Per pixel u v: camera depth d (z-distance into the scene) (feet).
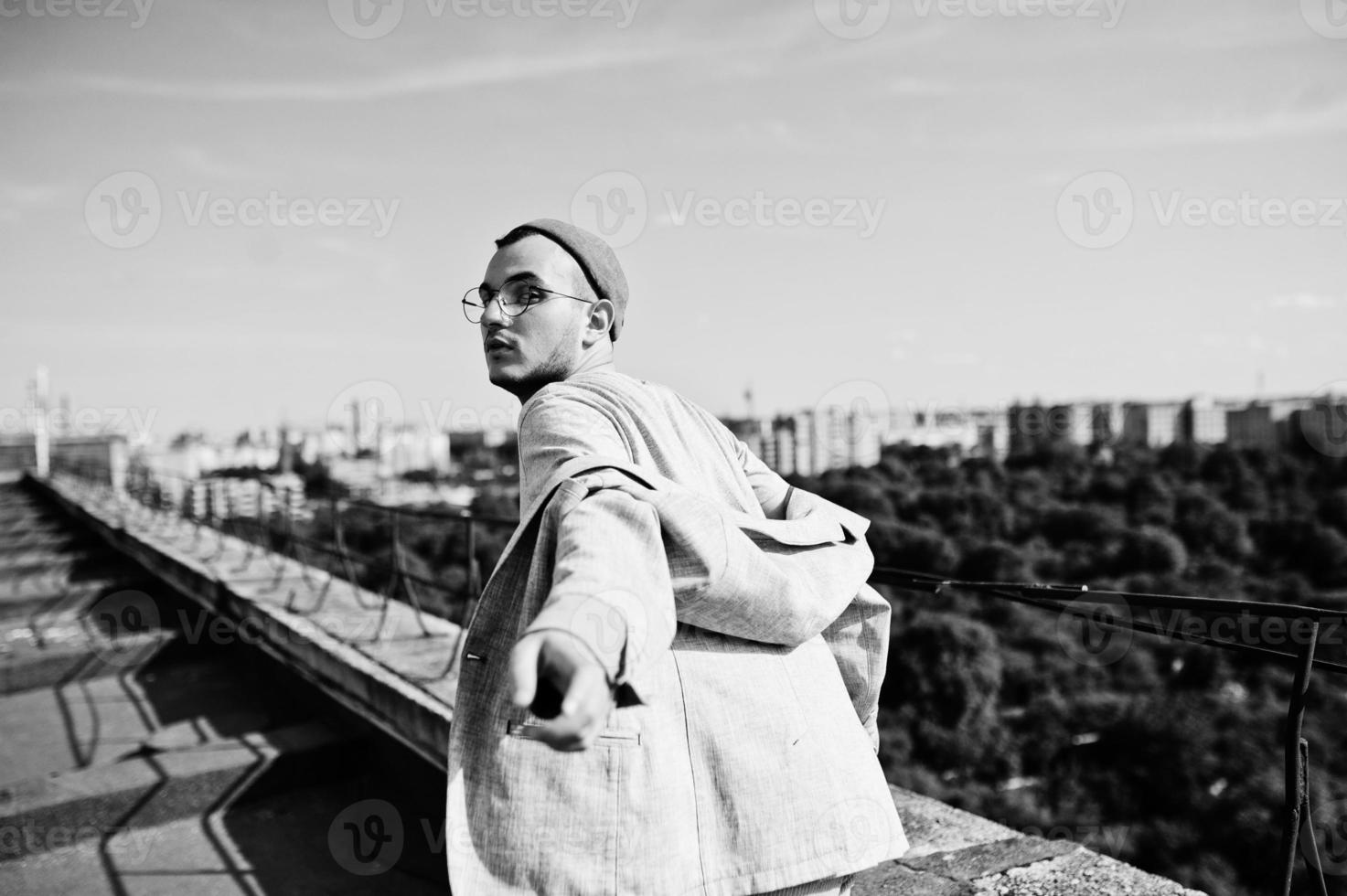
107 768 12.23
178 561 24.68
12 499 75.92
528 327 3.87
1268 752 115.96
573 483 3.17
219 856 10.71
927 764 128.47
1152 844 105.09
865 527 4.16
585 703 2.42
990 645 144.46
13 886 10.19
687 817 3.22
